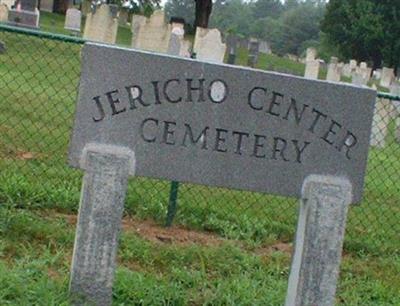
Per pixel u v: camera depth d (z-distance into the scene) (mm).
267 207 9742
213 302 6820
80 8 47312
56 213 8289
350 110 6465
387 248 9070
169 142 6285
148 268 7355
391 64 78812
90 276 6246
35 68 16125
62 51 17891
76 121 6176
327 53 85062
